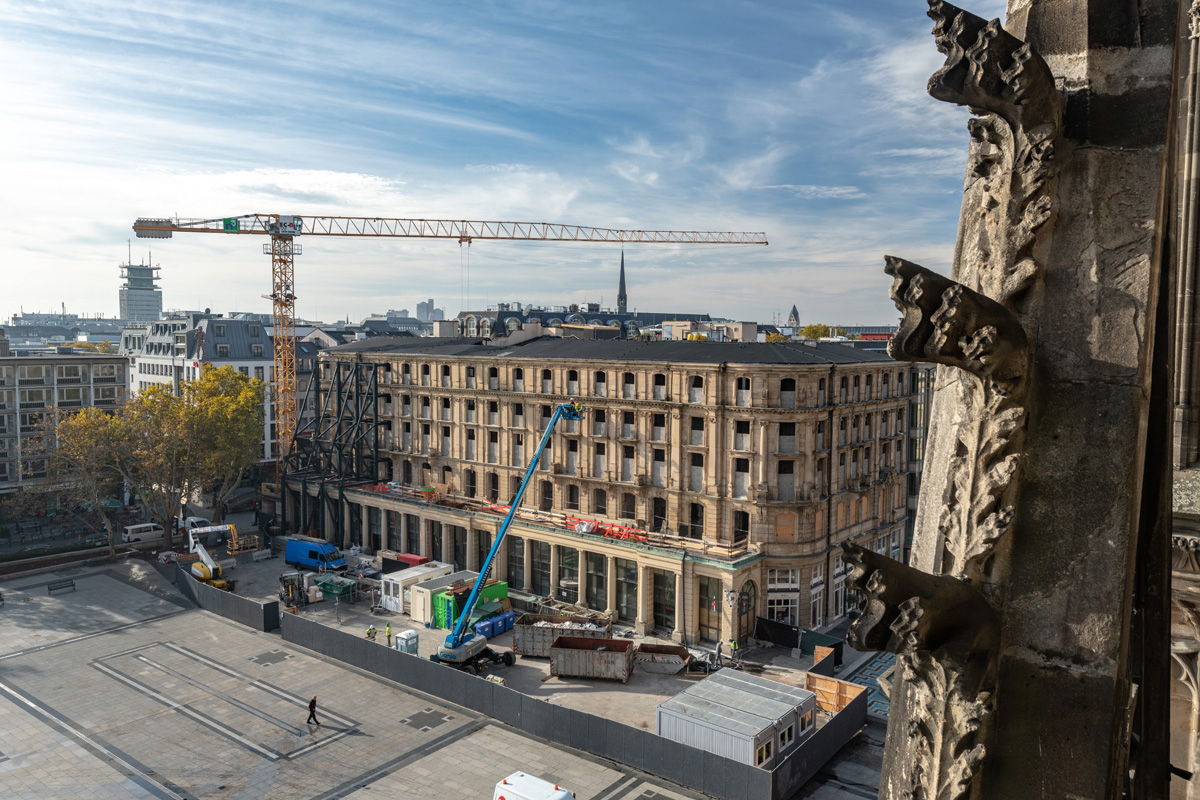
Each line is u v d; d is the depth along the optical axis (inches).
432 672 1990.7
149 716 1873.8
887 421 2874.0
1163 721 192.1
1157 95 171.3
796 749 1526.8
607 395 2731.3
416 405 3444.9
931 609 157.1
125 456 3390.7
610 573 2593.5
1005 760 171.6
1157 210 169.2
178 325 5826.8
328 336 6323.8
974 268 189.6
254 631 2484.0
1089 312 172.6
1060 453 172.2
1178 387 404.8
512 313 6003.9
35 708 1909.4
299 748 1715.1
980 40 166.7
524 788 1354.6
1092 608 167.6
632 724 1871.3
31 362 4119.1
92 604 2748.5
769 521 2449.6
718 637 2423.7
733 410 2464.3
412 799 1508.4
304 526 3681.1
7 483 4023.1
